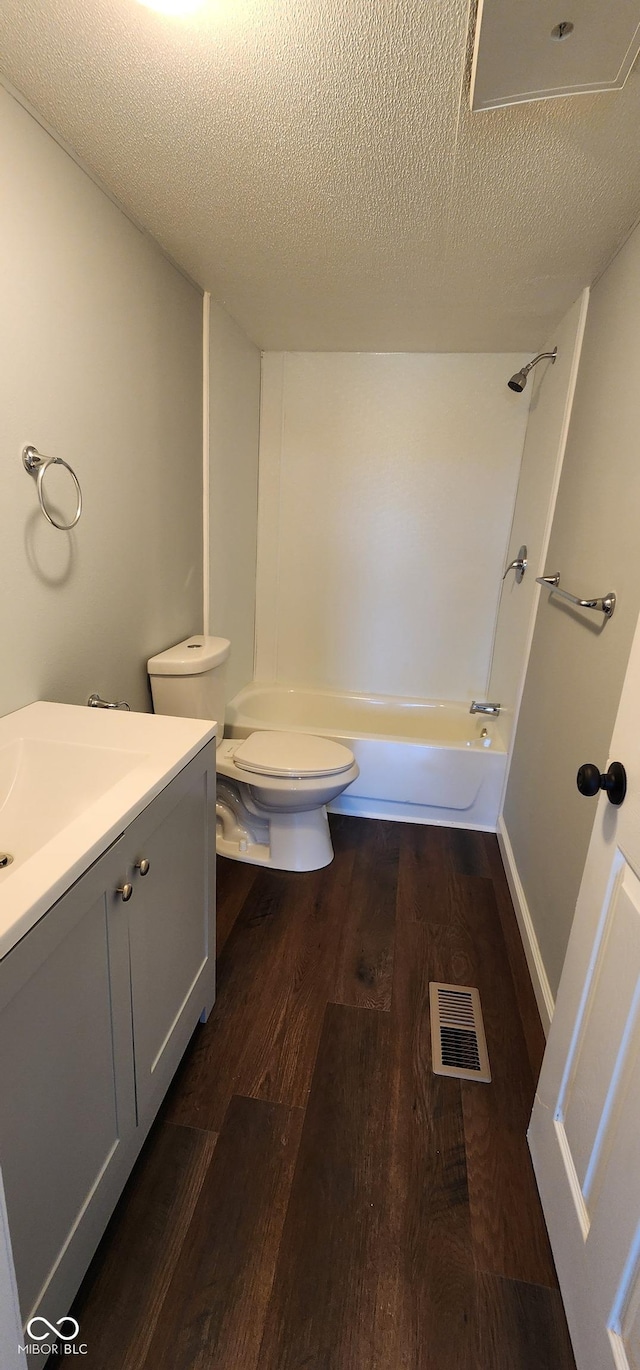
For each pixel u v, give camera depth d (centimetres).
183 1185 113
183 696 184
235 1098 130
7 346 110
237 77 102
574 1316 90
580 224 145
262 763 196
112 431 150
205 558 225
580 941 103
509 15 83
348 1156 119
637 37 85
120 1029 96
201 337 202
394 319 221
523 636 228
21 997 68
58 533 131
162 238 162
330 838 235
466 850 235
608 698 128
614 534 134
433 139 115
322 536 293
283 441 283
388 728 301
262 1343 91
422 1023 152
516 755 227
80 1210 88
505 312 208
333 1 86
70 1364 88
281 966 169
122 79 104
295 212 146
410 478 279
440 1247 105
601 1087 88
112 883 87
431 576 289
